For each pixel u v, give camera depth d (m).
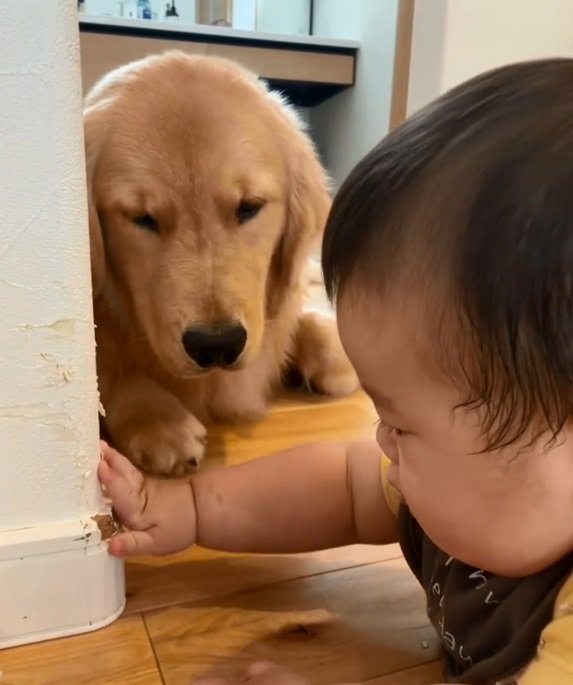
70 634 0.71
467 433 0.50
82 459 0.69
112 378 1.15
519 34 2.00
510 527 0.53
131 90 1.07
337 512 0.78
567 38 2.06
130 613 0.74
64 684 0.65
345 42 2.47
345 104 2.63
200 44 2.34
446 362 0.48
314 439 1.17
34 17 0.57
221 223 1.04
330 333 1.40
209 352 0.98
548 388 0.45
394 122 2.29
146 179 1.01
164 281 1.01
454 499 0.53
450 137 0.47
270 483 0.78
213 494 0.78
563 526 0.53
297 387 1.42
